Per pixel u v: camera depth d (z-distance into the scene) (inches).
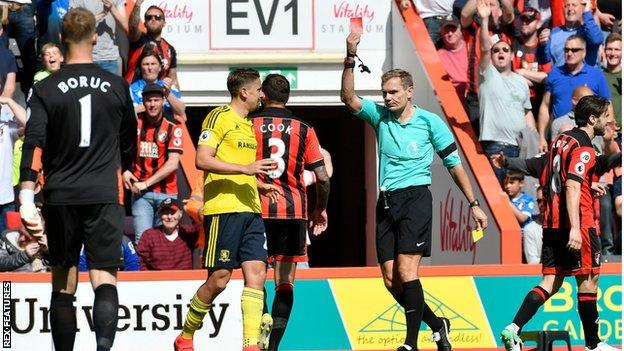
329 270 1397.6
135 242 1489.9
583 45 1665.8
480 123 1635.1
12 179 1508.4
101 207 958.4
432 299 1411.2
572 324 1433.3
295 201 1219.9
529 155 1635.1
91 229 961.5
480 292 1422.2
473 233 1232.2
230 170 1093.1
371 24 1845.5
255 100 1133.1
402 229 1197.1
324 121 2299.5
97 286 959.0
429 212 1201.4
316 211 1262.3
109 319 948.6
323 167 1230.9
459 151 1636.3
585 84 1668.3
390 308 1406.3
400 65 1811.0
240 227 1114.7
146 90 1480.1
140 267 1432.1
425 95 1711.4
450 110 1646.2
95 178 957.8
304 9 1836.9
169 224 1432.1
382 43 1847.9
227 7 1819.6
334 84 1843.0
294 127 1223.5
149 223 1489.9
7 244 1360.7
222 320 1373.0
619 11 1898.4
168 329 1364.4
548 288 1282.0
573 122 1648.6
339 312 1397.6
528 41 1753.2
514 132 1626.5
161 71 1626.5
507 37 1752.0
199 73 1815.9
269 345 1218.0
